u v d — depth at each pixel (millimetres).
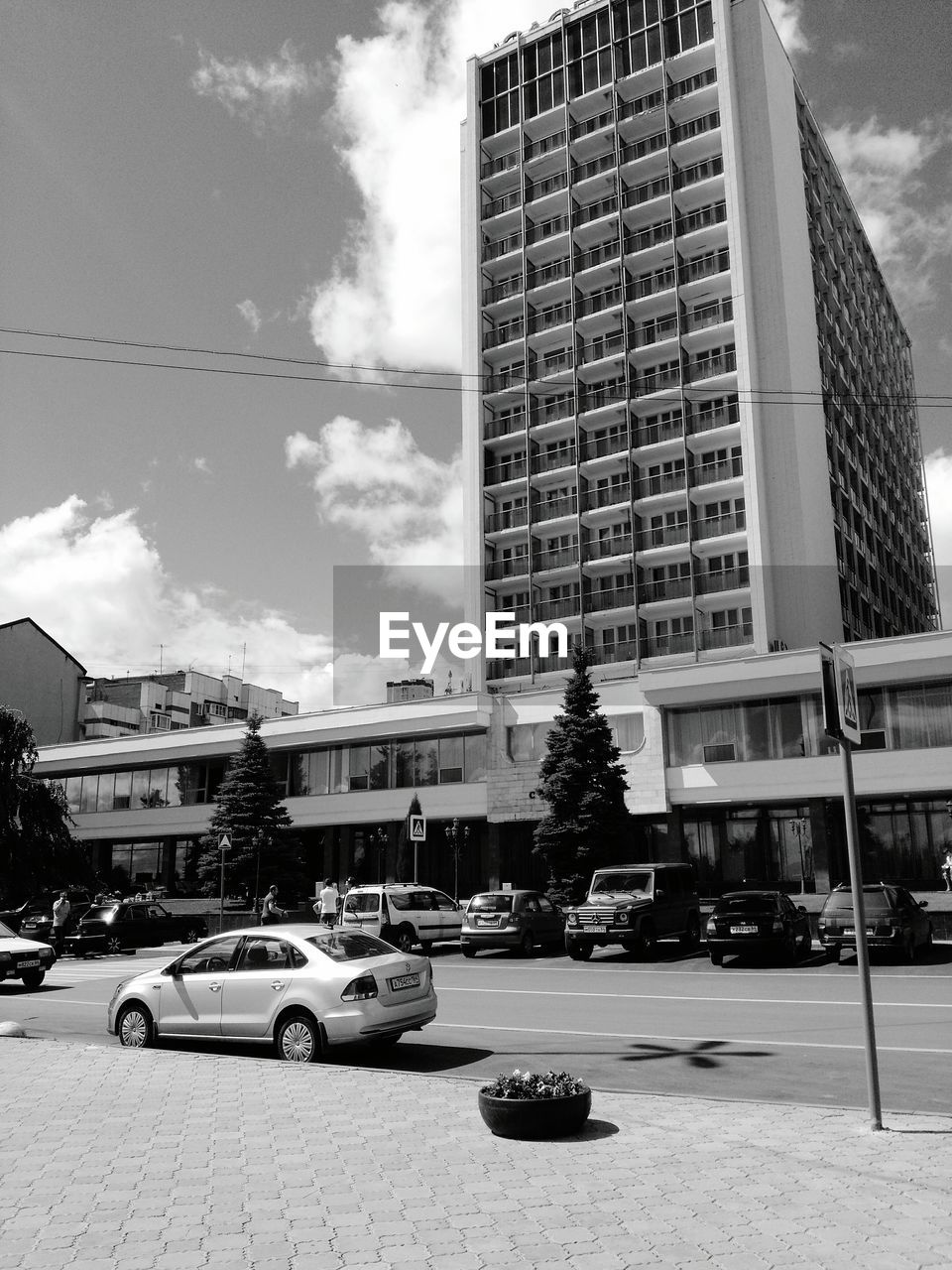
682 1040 11859
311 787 43031
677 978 18812
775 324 47219
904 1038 11609
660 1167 6355
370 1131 7465
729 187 48719
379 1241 5176
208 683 78000
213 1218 5578
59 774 51438
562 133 55906
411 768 40438
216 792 46875
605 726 31219
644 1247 5012
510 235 57250
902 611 62750
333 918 26406
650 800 33750
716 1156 6562
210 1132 7523
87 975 23219
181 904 38281
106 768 49938
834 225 59875
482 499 53750
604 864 29750
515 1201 5777
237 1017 11219
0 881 37125
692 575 45906
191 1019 11555
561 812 30391
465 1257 4934
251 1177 6355
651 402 49438
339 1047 10719
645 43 53562
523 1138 7117
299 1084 9273
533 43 58250
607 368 51688
